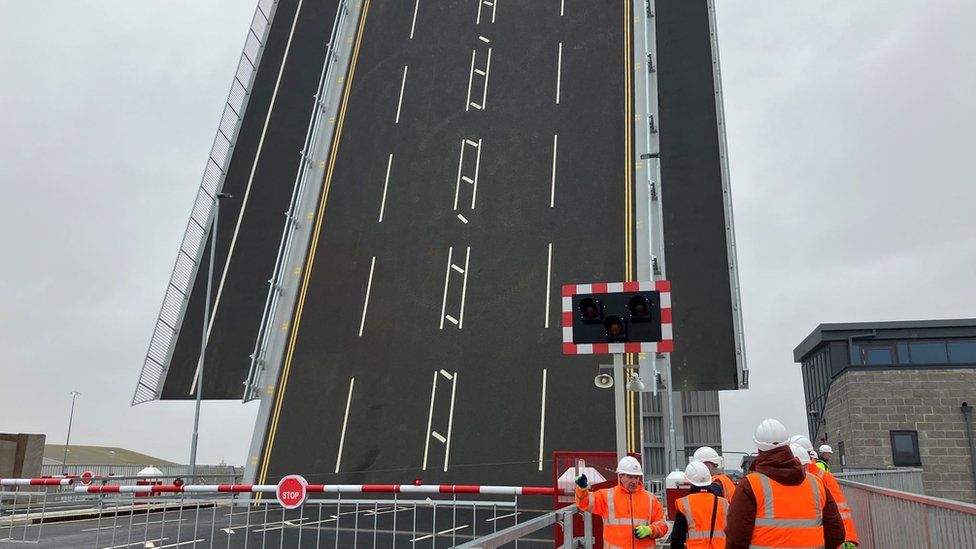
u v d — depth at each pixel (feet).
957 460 101.86
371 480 85.51
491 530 63.10
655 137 98.53
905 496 30.01
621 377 40.01
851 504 42.63
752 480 17.21
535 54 108.68
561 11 111.14
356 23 116.98
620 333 38.19
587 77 105.09
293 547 51.55
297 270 100.01
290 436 89.97
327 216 102.99
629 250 92.27
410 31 115.03
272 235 102.83
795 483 17.11
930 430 103.50
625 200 95.40
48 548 51.75
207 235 102.58
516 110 104.83
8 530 64.08
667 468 77.56
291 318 97.14
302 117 109.50
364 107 110.11
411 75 111.34
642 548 25.34
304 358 94.53
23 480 54.49
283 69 112.68
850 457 108.27
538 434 84.12
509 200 98.73
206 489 47.50
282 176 106.11
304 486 45.57
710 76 102.17
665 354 76.79
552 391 86.17
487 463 83.66
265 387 93.91
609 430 82.79
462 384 88.84
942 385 104.47
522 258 94.73
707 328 90.94
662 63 104.78
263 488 47.21
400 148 105.91
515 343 89.86
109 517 75.00
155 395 96.68
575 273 92.38
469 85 108.37
